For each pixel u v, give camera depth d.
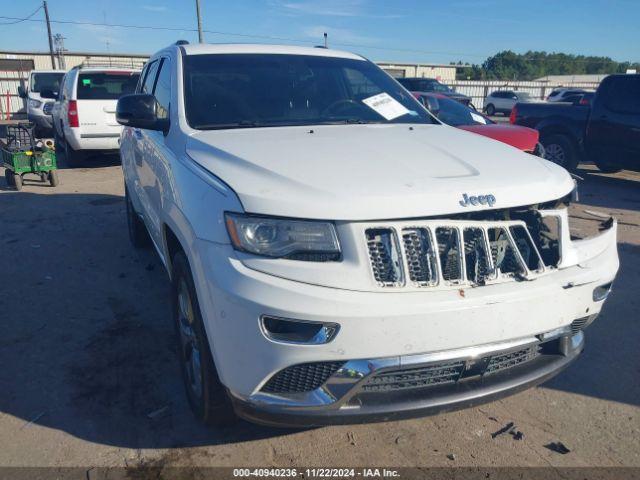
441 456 2.77
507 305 2.38
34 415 3.01
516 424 3.03
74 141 10.62
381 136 3.26
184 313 2.99
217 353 2.39
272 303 2.19
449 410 2.41
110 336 3.91
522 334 2.44
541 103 10.84
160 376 3.41
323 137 3.15
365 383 2.28
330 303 2.18
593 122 9.81
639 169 9.46
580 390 3.36
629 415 3.12
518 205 2.52
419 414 2.38
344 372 2.25
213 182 2.55
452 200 2.38
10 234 6.36
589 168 11.83
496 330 2.37
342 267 2.24
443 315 2.26
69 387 3.28
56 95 12.95
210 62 3.88
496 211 2.51
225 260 2.30
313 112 3.70
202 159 2.82
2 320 4.14
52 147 9.09
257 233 2.28
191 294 2.66
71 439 2.82
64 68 38.72
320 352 2.21
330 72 4.09
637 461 2.76
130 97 3.54
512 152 3.09
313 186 2.36
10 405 3.10
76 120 10.51
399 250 2.29
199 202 2.55
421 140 3.19
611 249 2.90
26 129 8.98
